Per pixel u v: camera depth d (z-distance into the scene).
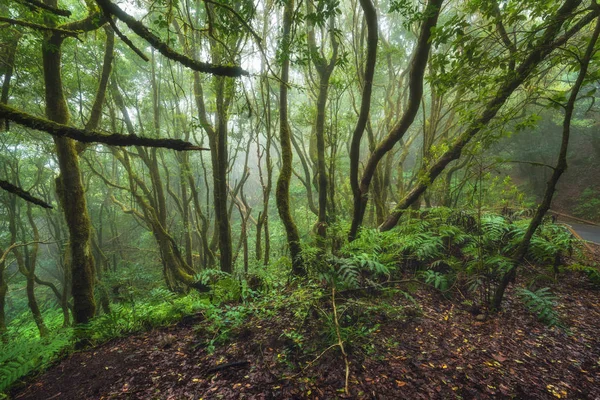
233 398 2.32
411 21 3.51
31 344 3.27
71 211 4.87
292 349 2.89
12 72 5.71
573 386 2.44
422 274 4.36
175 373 2.71
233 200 8.89
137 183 8.54
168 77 9.51
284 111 5.15
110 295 9.53
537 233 4.88
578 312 3.73
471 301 3.88
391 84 9.61
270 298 3.92
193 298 4.68
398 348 2.89
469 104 3.76
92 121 5.75
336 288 3.63
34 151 10.57
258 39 2.45
